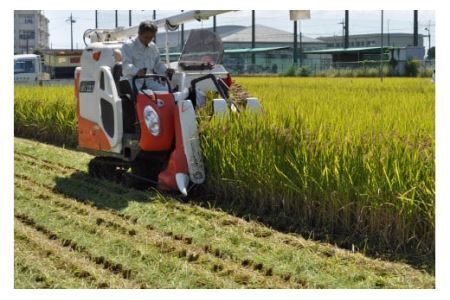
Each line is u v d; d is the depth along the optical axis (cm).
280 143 937
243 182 982
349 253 791
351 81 2978
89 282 718
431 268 751
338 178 862
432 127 951
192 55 1143
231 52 5875
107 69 1129
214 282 707
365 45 7575
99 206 1025
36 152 1545
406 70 4316
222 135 1011
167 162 1084
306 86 2605
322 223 893
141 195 1077
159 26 1173
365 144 864
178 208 988
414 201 798
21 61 3497
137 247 813
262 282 709
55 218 958
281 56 6053
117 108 1102
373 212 834
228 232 864
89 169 1262
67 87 2402
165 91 1087
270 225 917
